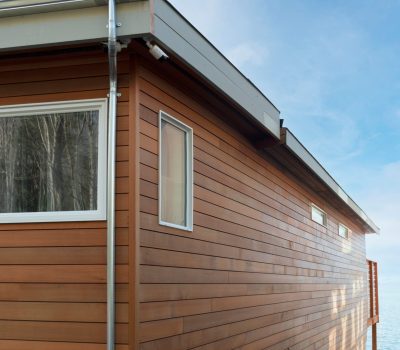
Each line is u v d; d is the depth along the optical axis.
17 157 4.45
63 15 4.04
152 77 4.54
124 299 4.04
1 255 4.29
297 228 8.77
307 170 8.43
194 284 5.00
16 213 4.36
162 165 4.71
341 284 12.52
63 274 4.18
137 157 4.21
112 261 4.04
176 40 4.30
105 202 4.20
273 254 7.39
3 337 4.18
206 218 5.35
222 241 5.69
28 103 4.39
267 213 7.23
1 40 4.11
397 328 36.75
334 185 10.27
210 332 5.27
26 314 4.18
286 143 6.89
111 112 4.16
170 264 4.59
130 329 4.00
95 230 4.18
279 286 7.56
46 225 4.27
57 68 4.39
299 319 8.52
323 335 10.27
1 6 4.06
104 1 3.94
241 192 6.32
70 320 4.11
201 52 4.74
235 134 6.27
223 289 5.63
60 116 4.41
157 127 4.55
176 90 4.94
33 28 4.07
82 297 4.11
